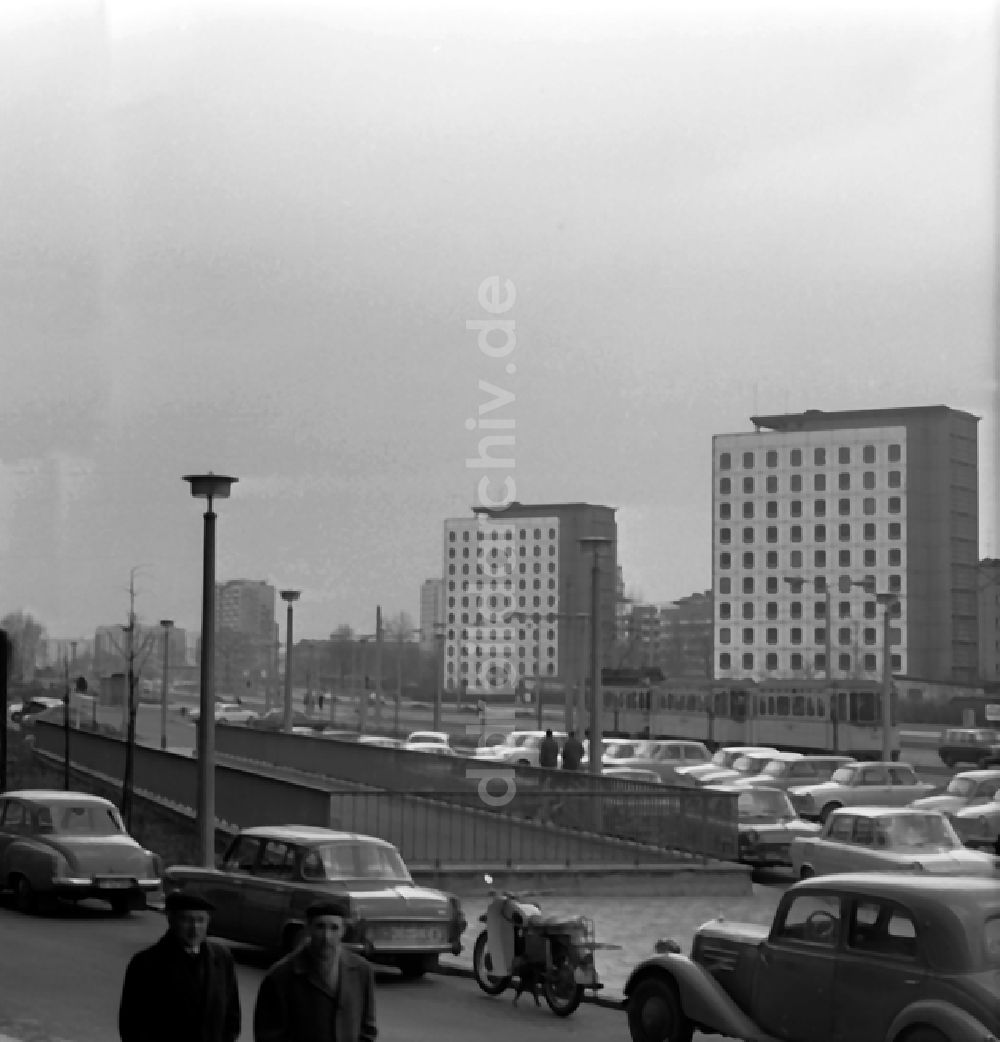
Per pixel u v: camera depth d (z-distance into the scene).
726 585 188.62
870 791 48.06
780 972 15.10
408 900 21.31
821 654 183.25
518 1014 19.53
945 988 13.38
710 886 32.12
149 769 49.31
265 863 22.20
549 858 32.81
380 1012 19.33
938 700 122.19
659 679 96.19
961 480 182.25
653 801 35.16
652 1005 16.45
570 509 177.88
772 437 186.88
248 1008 19.02
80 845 27.97
